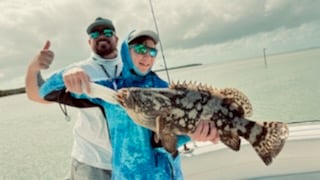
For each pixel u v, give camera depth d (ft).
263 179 8.00
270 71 71.97
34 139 31.09
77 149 5.77
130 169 4.13
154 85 4.51
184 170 7.81
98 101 4.27
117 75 5.17
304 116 26.71
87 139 5.58
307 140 7.82
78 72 3.87
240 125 4.26
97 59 5.39
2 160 24.44
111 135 4.27
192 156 7.93
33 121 43.11
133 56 4.31
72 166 5.90
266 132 4.31
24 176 20.21
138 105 3.91
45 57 4.41
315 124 8.60
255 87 47.91
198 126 4.07
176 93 4.06
